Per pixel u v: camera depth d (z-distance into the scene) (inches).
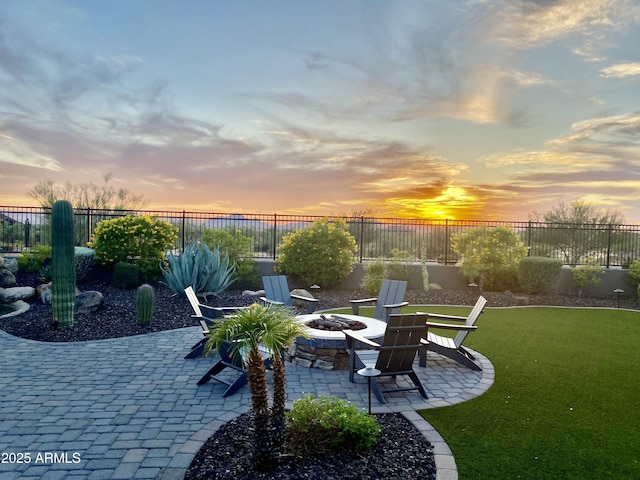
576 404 197.0
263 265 597.3
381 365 198.7
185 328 348.5
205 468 135.0
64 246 336.8
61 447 151.3
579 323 401.1
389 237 661.3
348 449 143.9
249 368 129.1
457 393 211.5
